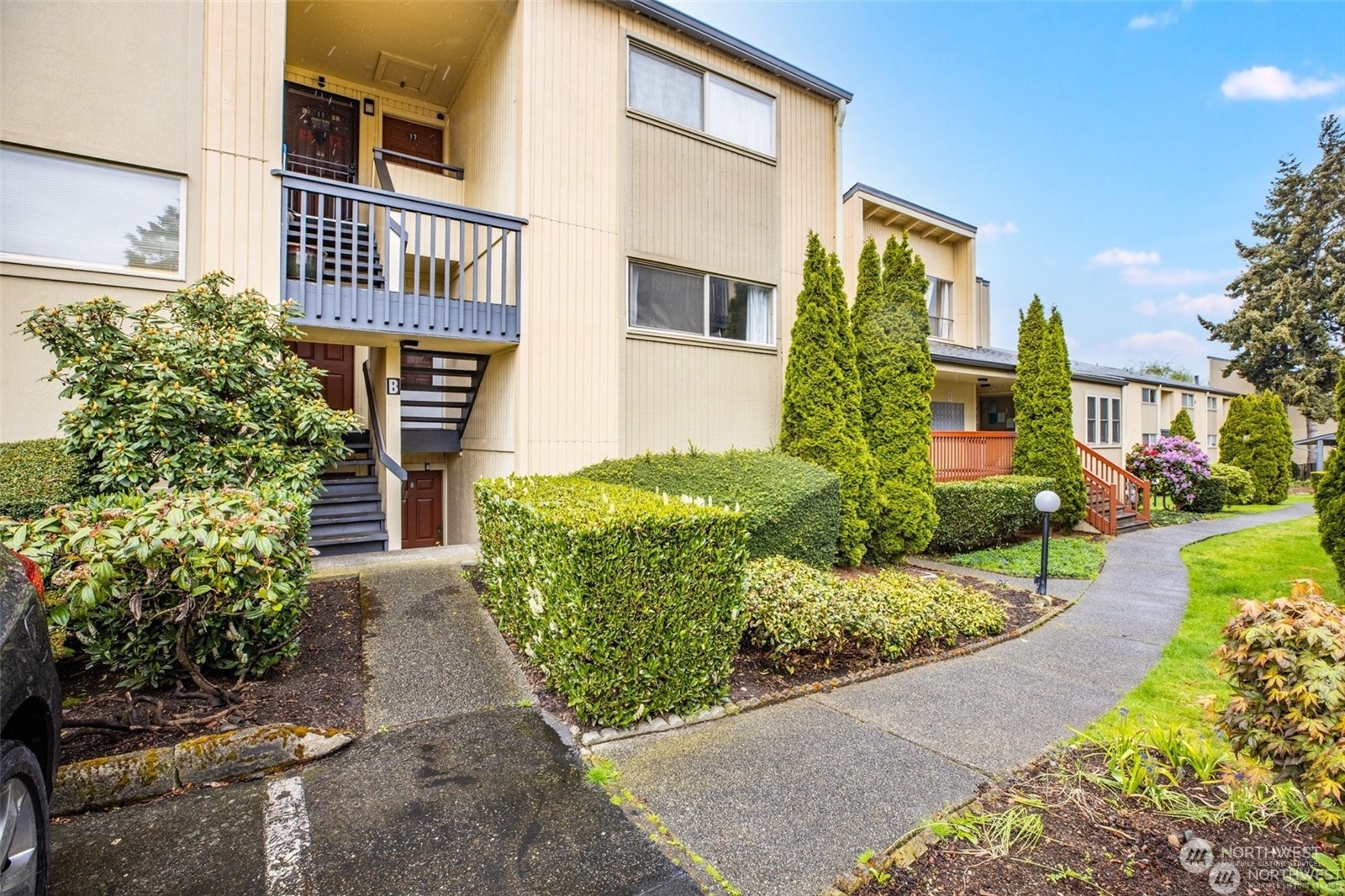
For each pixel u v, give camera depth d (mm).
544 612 3570
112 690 3244
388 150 8391
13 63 4961
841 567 7562
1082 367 16672
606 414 7531
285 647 3562
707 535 3520
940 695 3859
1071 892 2041
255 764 2738
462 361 8453
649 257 7867
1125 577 7660
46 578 2578
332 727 3102
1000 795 2664
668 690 3395
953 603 5277
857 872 2158
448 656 3986
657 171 7969
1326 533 5754
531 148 7062
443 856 2215
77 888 2020
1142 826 2410
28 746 1919
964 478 11211
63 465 4441
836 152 9789
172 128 5488
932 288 14734
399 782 2705
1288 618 2309
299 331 5445
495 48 7742
